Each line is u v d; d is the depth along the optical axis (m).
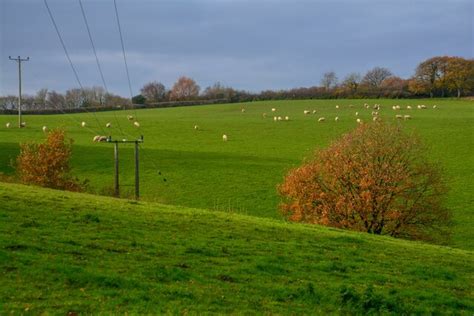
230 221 33.16
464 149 93.06
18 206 29.44
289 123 124.88
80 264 20.08
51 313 15.38
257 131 115.44
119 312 15.93
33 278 17.92
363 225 50.00
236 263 22.89
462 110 148.75
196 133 114.19
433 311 19.31
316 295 19.50
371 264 25.70
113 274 19.12
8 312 15.11
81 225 26.83
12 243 21.36
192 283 19.50
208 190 70.06
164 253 23.22
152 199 60.25
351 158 50.81
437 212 50.53
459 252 32.84
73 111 175.88
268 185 72.19
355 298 19.11
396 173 49.59
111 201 37.03
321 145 99.31
